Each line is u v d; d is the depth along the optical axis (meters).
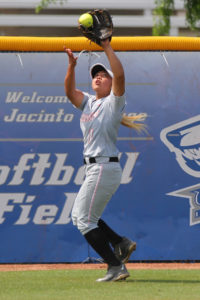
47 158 19.66
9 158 19.56
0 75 19.59
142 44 19.86
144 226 19.80
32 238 19.59
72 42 19.78
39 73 19.72
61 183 19.67
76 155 19.70
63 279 15.85
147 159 19.84
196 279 15.86
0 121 19.56
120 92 14.44
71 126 19.72
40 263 19.58
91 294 13.05
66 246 19.66
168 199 19.86
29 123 19.66
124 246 15.48
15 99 19.62
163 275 16.75
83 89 19.75
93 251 19.70
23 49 19.69
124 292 13.34
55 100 19.72
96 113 14.72
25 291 13.60
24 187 19.58
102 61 19.81
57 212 19.66
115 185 14.78
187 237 19.88
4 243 19.53
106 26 14.31
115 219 19.73
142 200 19.81
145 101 19.86
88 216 14.76
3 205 19.55
